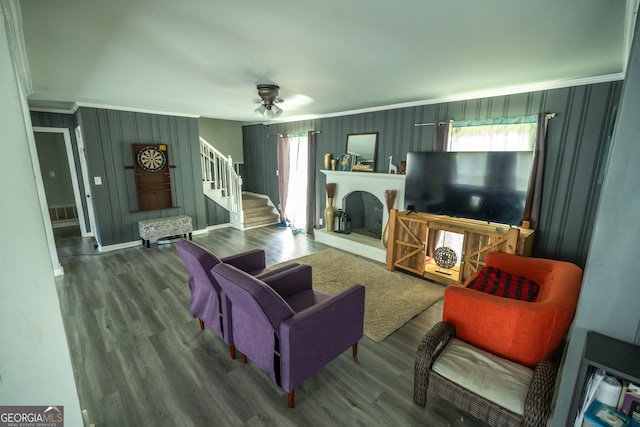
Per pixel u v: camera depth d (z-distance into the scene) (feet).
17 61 6.40
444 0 4.74
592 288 3.70
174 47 6.83
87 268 13.42
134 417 5.83
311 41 6.50
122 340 8.26
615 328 3.64
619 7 4.85
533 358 5.52
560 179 10.25
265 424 5.72
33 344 3.28
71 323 9.07
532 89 10.36
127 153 15.93
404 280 12.28
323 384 6.75
